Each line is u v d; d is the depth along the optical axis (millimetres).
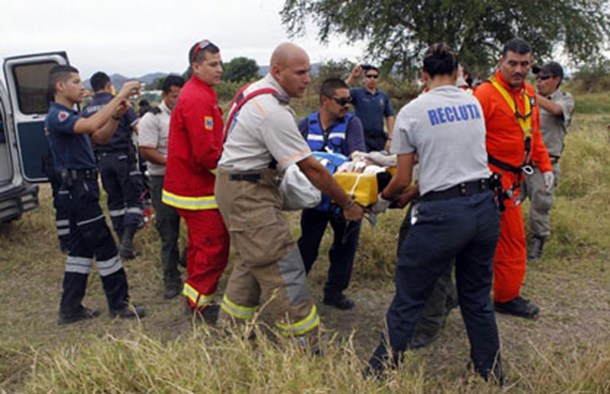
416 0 26172
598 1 27406
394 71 28109
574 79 37781
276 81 3572
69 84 4297
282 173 3678
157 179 5020
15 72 6762
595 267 5379
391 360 3250
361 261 5258
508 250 4297
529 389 3318
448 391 3172
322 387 2855
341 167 3836
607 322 4297
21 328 4547
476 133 3256
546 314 4445
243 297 3945
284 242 3615
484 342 3393
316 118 4543
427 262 3240
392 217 6066
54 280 5656
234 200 3607
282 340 3254
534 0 26188
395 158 3836
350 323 4422
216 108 4199
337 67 29016
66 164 4398
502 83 4074
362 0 26750
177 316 4656
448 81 3279
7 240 6859
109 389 2980
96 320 4637
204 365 3016
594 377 3146
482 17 26250
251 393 2814
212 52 4164
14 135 6852
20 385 3605
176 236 5043
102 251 4539
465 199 3188
